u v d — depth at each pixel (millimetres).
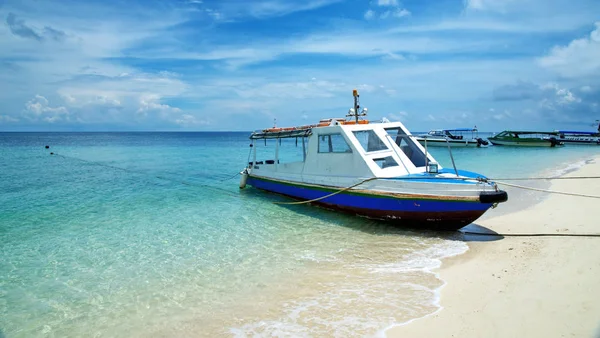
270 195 17781
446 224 10609
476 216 9984
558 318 5426
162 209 14953
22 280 8273
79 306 7078
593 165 27922
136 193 18609
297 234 11281
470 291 6754
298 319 6219
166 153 49750
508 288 6664
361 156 11953
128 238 11164
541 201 14969
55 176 25297
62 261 9375
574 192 16422
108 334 6090
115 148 63094
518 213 13023
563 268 7238
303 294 7195
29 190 19531
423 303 6492
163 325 6281
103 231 11906
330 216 13289
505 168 26781
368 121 13867
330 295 7070
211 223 12734
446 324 5668
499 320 5594
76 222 12992
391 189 11086
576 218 11367
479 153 42938
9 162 35844
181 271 8625
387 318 6047
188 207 15305
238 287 7676
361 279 7762
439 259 8727
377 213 11680
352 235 11008
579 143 62625
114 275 8469
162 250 10094
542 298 6086
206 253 9789
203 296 7324
